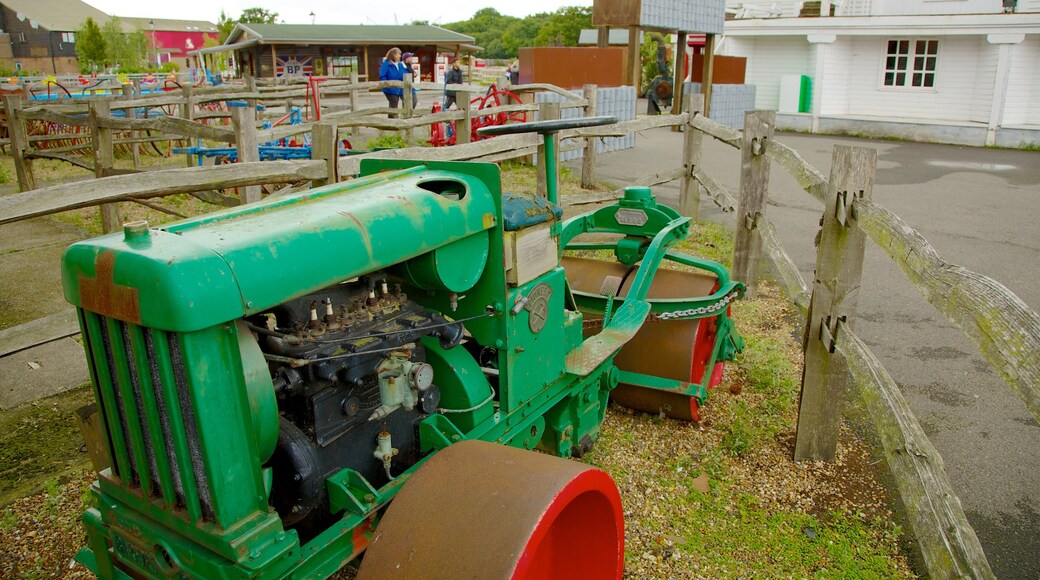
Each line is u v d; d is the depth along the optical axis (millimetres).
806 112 18734
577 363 3094
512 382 2721
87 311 1905
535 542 1923
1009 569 2850
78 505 3254
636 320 3490
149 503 1987
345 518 2100
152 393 1847
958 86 17031
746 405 4180
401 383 2287
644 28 15297
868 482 3459
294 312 2135
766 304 5883
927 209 9281
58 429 3928
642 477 3488
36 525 3129
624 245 4145
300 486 2074
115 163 12008
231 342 1805
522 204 2723
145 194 3885
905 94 17797
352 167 4746
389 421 2381
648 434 3891
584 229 4281
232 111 5637
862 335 5230
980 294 2023
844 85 18516
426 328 2357
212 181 4086
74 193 3584
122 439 2006
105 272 1780
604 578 2432
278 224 1970
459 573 1892
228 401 1815
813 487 3422
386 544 2012
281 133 7504
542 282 2814
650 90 18688
